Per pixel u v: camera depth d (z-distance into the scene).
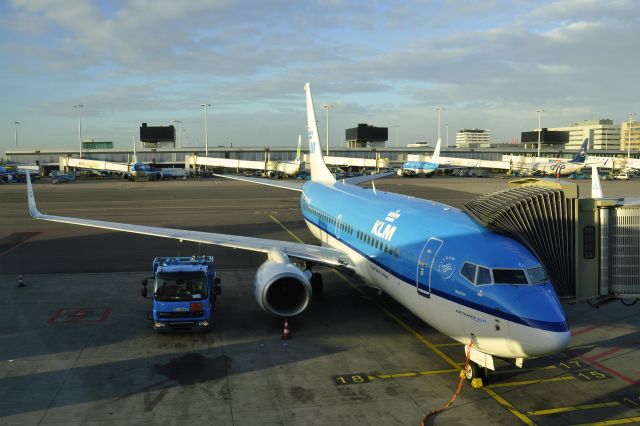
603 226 14.76
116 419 11.52
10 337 16.69
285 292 18.33
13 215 49.91
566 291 14.58
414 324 18.33
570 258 14.52
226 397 12.64
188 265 17.75
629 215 14.94
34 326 17.78
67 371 14.09
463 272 12.79
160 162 160.12
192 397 12.62
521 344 11.33
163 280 16.88
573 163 113.88
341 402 12.45
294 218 47.66
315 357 15.27
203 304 16.69
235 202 63.78
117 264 28.05
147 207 57.19
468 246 13.26
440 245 14.15
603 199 14.91
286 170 120.25
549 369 14.56
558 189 14.58
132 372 14.06
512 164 127.88
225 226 42.28
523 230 13.99
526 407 12.30
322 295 22.06
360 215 20.88
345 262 20.11
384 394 12.91
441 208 17.56
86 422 11.37
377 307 20.34
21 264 27.92
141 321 18.42
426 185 92.94
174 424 11.34
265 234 38.28
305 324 18.28
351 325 18.20
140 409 11.99
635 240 15.04
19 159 158.25
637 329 18.00
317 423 11.45
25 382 13.38
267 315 19.28
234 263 28.78
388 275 16.58
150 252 31.64
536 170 121.50
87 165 123.69
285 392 12.95
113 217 47.91
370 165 133.38
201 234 22.67
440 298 13.47
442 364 14.85
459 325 12.88
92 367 14.38
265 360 15.01
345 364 14.78
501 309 11.62
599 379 13.90
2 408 11.98
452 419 11.69
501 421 11.62
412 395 12.88
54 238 36.72
